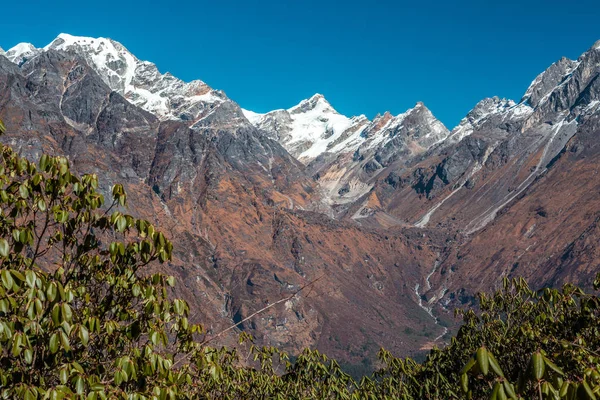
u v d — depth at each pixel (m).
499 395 8.55
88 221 14.08
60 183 13.49
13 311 12.34
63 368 12.18
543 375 8.82
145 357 13.65
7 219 13.38
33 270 11.96
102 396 12.09
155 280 14.26
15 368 12.23
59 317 11.49
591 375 10.50
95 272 15.34
